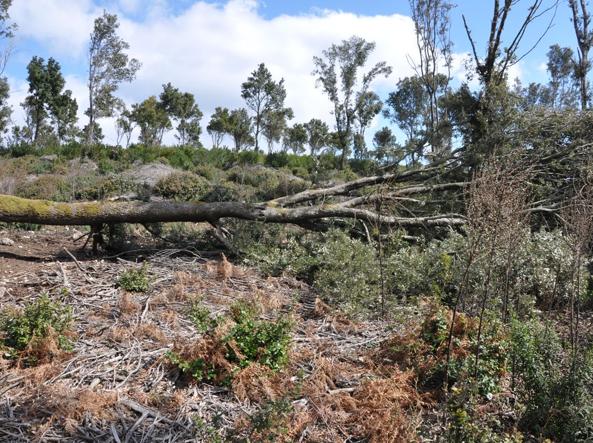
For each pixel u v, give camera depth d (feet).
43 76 125.90
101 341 15.07
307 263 23.15
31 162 70.95
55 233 32.12
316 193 29.94
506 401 13.28
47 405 11.49
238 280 22.00
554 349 13.11
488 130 29.12
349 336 16.98
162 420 11.53
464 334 14.37
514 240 15.99
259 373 12.97
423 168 30.22
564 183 27.61
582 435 11.89
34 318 14.46
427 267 21.59
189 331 16.08
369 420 11.76
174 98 140.26
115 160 81.51
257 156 88.94
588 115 27.50
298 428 11.32
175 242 28.48
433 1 48.24
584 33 47.83
